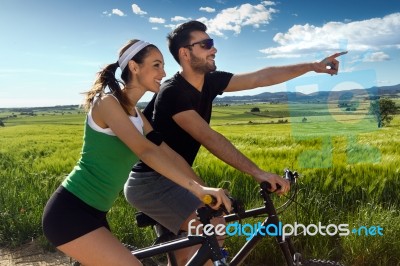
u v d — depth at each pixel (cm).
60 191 242
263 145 776
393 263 413
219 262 230
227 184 595
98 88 238
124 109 238
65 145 1125
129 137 228
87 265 237
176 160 272
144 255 246
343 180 563
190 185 227
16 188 638
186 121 280
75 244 234
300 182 536
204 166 662
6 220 527
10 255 480
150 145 232
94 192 238
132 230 487
